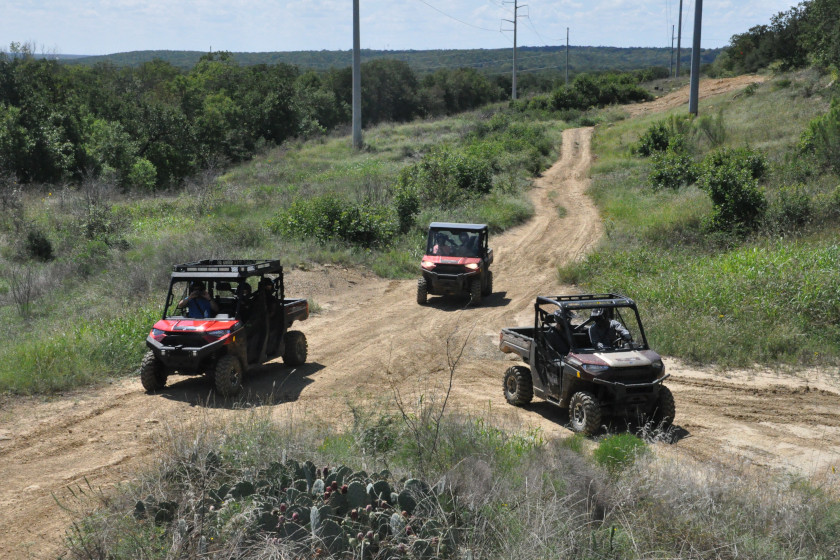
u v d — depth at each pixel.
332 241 29.28
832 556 6.92
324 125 96.12
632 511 7.55
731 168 28.69
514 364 16.47
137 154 59.31
